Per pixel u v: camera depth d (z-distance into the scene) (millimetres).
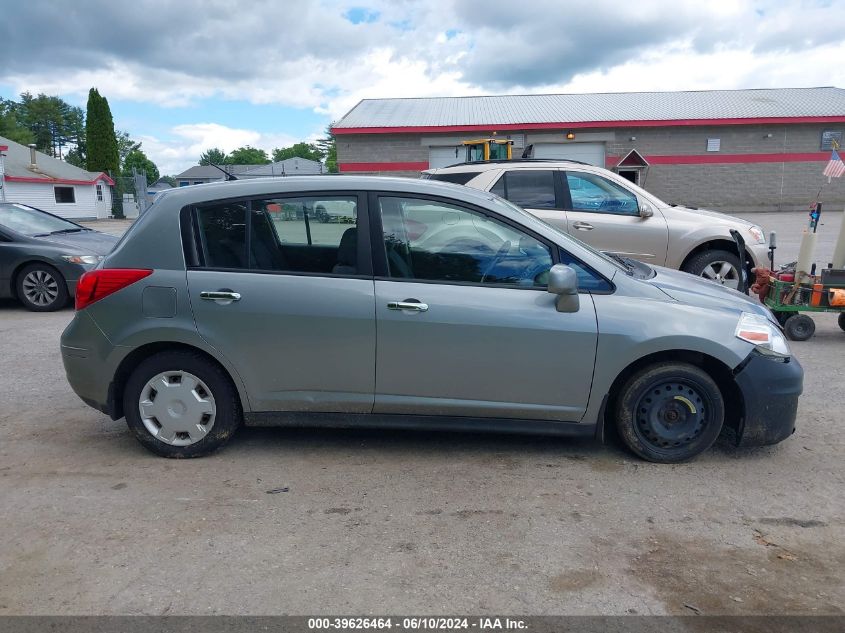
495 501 3697
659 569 3061
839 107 32031
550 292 3900
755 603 2820
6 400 5457
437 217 4113
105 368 4152
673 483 3914
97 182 46781
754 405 4035
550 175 8555
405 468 4121
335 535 3342
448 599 2838
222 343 4066
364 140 31266
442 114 33344
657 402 4102
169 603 2816
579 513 3564
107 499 3725
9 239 9422
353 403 4113
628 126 31125
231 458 4270
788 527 3432
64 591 2902
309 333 4027
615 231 8281
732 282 8367
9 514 3562
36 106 90812
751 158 31562
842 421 4895
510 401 4066
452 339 3982
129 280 4090
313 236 4121
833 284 7094
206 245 4141
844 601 2838
